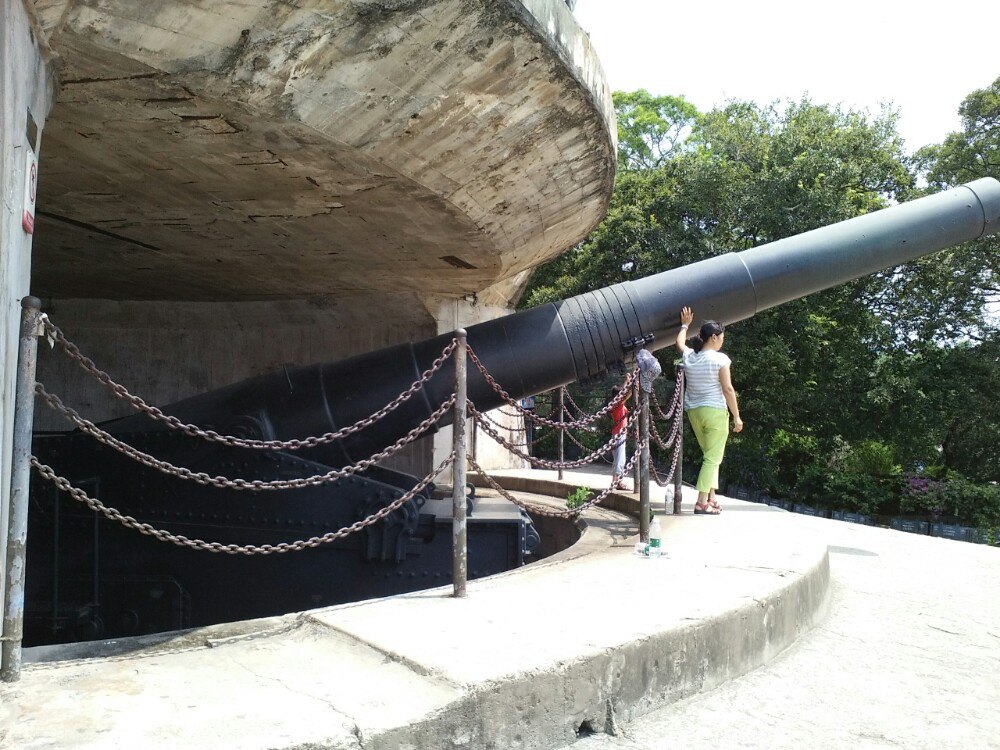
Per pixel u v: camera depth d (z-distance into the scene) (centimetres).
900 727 318
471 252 834
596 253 1752
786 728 316
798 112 1797
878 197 1667
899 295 1728
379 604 388
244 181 586
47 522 614
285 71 427
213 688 280
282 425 618
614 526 665
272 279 1005
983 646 430
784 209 1523
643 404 561
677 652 345
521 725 286
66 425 1183
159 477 604
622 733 309
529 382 661
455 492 405
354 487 599
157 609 605
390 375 635
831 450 1762
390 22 424
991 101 1705
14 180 308
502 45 483
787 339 1523
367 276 988
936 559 662
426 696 272
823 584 496
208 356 1219
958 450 1792
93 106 447
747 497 1672
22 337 286
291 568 601
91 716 254
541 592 411
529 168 658
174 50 393
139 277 991
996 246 1619
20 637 288
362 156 529
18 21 322
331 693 275
